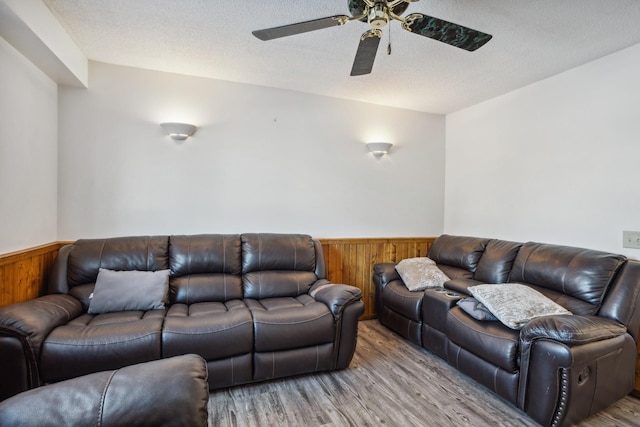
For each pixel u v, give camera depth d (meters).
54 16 2.11
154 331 1.96
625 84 2.36
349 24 2.13
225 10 2.01
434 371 2.51
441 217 4.07
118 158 2.87
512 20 2.03
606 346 1.83
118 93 2.85
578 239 2.65
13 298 2.10
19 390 1.72
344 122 3.61
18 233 2.19
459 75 2.90
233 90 3.18
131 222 2.91
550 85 2.88
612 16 1.97
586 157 2.60
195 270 2.71
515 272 2.69
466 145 3.79
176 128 2.91
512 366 1.95
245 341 2.14
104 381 0.95
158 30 2.27
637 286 2.04
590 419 1.95
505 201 3.30
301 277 2.92
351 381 2.35
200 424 0.92
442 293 2.70
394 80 3.05
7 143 2.06
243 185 3.24
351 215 3.67
